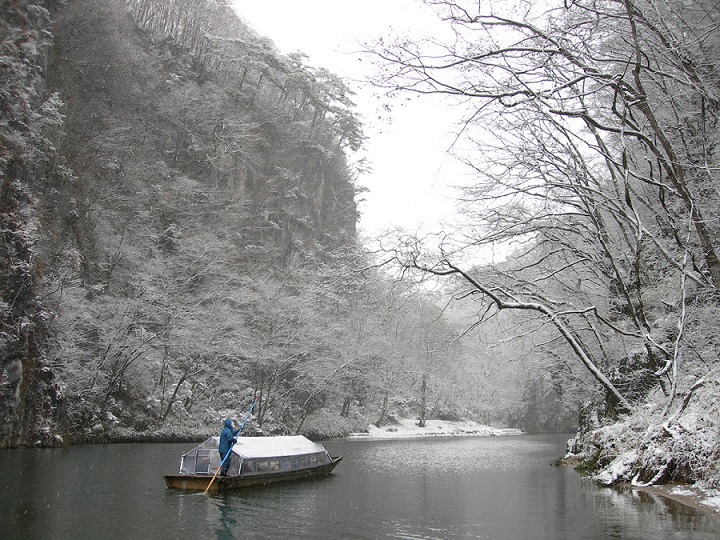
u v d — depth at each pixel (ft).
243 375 131.64
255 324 123.75
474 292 54.03
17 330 78.54
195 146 161.48
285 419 131.95
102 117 132.98
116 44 145.89
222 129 172.86
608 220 63.46
